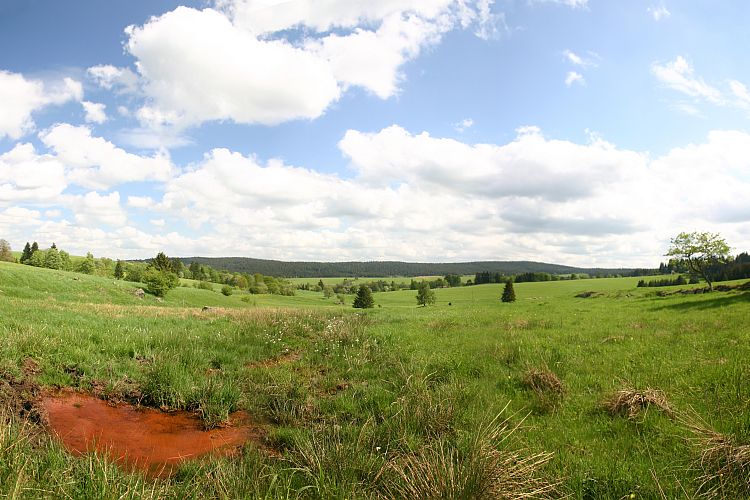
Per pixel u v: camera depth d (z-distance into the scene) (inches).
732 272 3186.5
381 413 295.7
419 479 178.9
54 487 164.6
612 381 350.6
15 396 277.4
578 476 201.5
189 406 316.2
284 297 4557.1
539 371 359.6
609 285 3764.8
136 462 226.7
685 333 544.7
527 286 4397.1
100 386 329.1
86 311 707.4
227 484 185.3
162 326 606.5
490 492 169.5
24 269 2084.2
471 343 520.1
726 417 251.6
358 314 981.8
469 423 269.3
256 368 413.4
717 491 183.6
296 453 231.1
